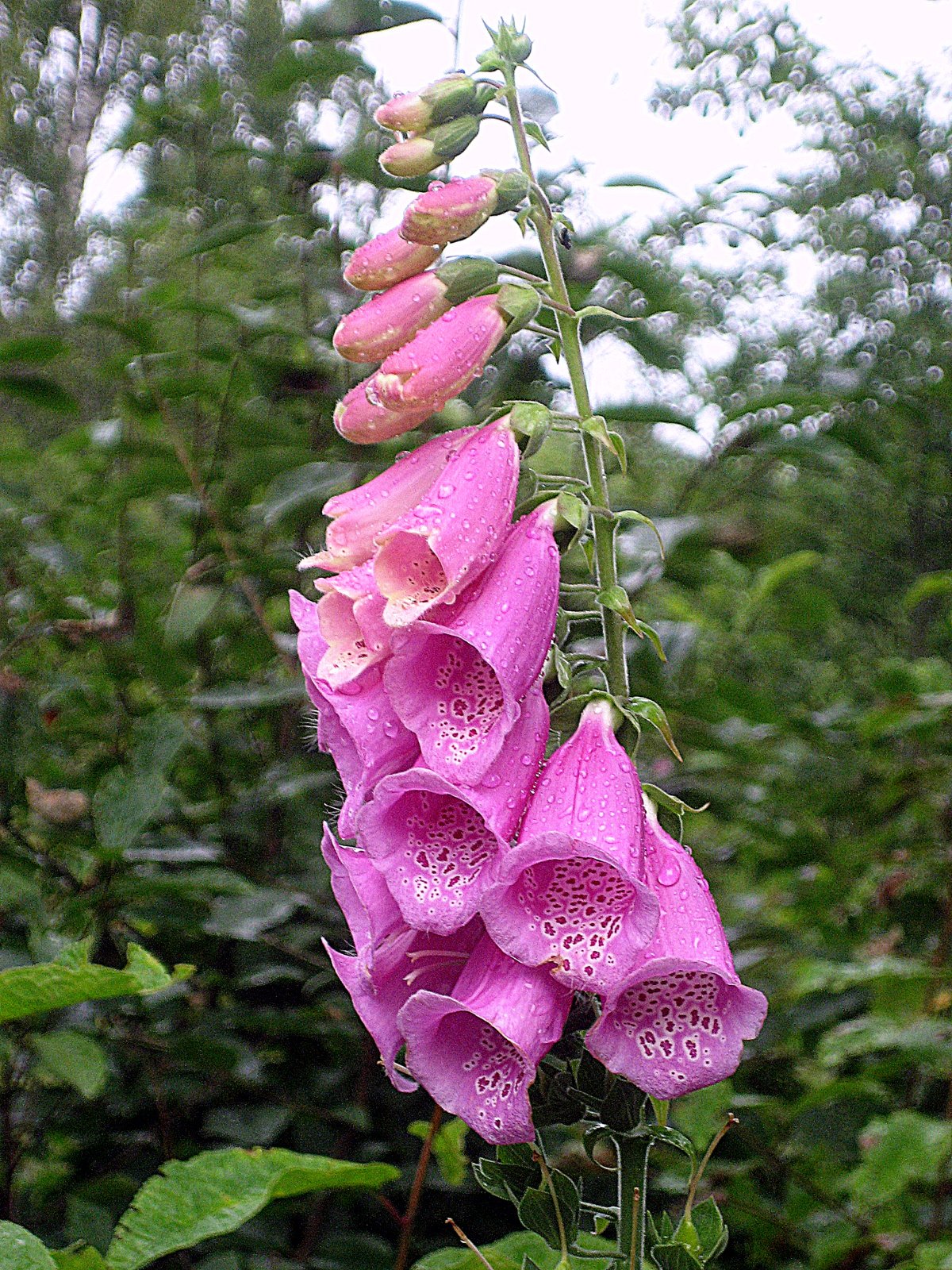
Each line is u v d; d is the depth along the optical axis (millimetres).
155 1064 490
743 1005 243
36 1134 526
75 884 511
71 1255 256
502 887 238
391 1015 270
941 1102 553
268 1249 455
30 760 573
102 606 700
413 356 268
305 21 517
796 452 564
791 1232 494
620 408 512
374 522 274
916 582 1441
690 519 483
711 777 705
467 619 253
